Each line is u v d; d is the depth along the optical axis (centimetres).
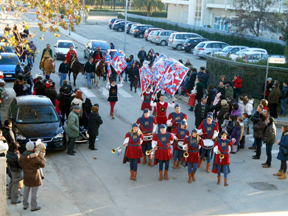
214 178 1147
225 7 4650
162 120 1388
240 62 2138
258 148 1306
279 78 1967
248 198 1021
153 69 1509
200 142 1088
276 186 1105
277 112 1908
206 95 1877
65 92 1492
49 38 4216
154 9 6469
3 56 2330
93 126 1299
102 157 1270
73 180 1086
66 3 1238
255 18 3791
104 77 2444
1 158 813
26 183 871
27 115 1286
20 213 879
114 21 5669
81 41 4178
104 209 931
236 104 1442
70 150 1273
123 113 1780
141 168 1204
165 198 1002
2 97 1738
